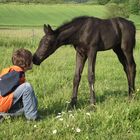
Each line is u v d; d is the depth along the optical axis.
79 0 113.56
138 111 6.97
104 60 16.23
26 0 102.44
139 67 13.94
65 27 8.19
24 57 6.70
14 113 6.80
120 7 88.06
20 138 5.96
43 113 7.43
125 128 6.48
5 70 6.75
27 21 81.25
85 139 5.96
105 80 11.10
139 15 87.19
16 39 23.48
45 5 98.94
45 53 8.12
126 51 8.95
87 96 9.01
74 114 7.03
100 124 6.64
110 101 8.12
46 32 8.12
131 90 8.98
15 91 6.63
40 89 9.41
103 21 8.61
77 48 8.44
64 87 9.80
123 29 8.83
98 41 8.38
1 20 80.81
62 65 14.09
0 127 6.46
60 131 6.26
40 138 6.02
